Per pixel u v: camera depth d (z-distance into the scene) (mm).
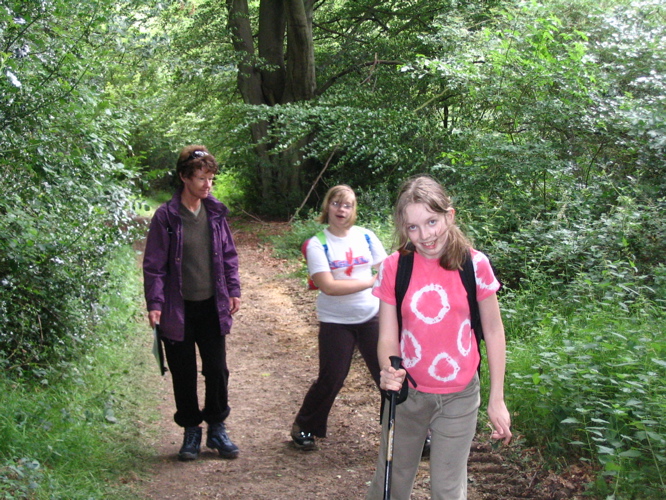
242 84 20016
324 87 19328
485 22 14109
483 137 9219
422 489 4227
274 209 20391
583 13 11203
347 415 5742
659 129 7996
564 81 9227
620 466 3584
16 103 4996
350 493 4293
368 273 4840
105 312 7051
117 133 6480
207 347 4781
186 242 4645
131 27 7070
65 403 5219
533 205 8594
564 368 4508
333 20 20484
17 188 5250
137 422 5520
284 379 7016
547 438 4371
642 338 4547
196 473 4613
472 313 2957
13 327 5328
